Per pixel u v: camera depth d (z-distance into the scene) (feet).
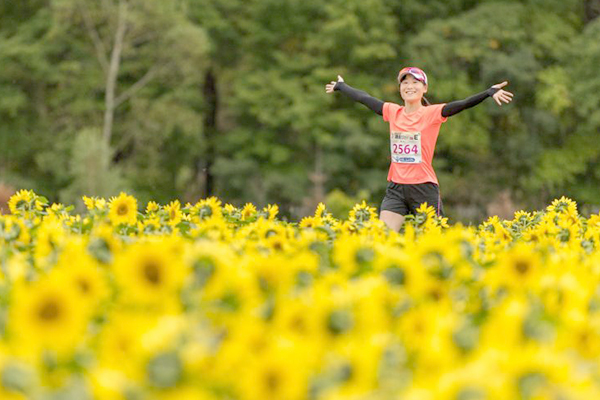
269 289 16.78
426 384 11.17
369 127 203.62
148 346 11.32
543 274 18.15
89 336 13.05
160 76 206.49
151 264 14.52
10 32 211.61
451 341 12.78
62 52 209.77
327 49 211.61
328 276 16.67
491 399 10.72
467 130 199.82
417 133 42.11
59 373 11.65
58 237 22.06
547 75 198.90
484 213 205.77
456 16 211.61
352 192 203.00
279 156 203.00
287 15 214.90
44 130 207.10
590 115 200.03
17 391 10.36
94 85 205.16
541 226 30.86
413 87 42.27
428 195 42.34
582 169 202.49
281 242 22.39
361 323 13.75
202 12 216.33
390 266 16.81
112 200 27.55
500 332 13.20
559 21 214.07
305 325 13.32
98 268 17.88
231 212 34.81
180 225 28.09
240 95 205.36
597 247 29.71
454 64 206.28
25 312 12.28
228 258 17.11
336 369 11.54
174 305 14.33
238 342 12.09
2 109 203.62
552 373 11.30
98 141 184.96
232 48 221.05
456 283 17.70
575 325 14.06
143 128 203.41
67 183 206.18
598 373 12.43
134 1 201.36
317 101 202.69
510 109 201.26
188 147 212.64
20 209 32.01
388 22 207.10
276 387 10.95
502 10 205.16
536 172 200.64
